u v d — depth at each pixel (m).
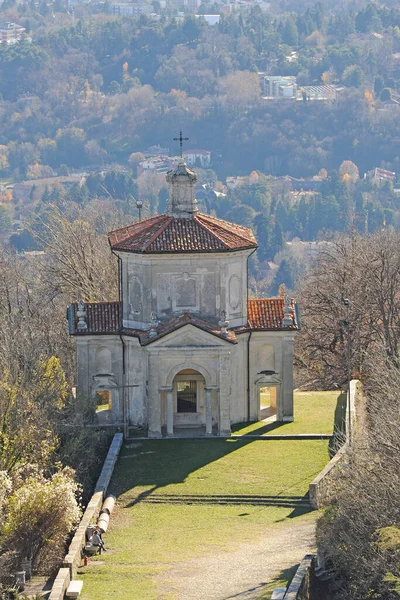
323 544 140.25
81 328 191.88
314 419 195.12
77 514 149.12
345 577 138.38
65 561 139.75
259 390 193.75
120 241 192.00
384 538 135.88
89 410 189.12
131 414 193.25
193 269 189.00
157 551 148.62
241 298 192.62
